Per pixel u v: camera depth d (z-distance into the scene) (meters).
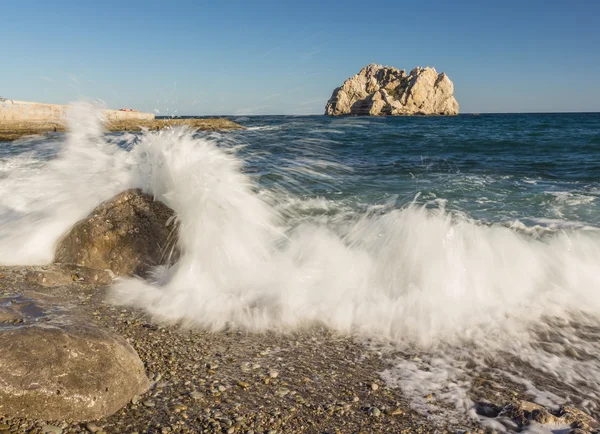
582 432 2.46
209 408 2.72
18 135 20.64
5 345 2.64
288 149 15.58
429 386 3.04
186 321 3.92
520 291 4.48
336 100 99.88
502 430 2.59
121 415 2.62
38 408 2.51
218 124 26.84
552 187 9.51
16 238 5.33
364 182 10.14
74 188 6.10
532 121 53.47
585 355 3.46
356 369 3.24
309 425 2.61
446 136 24.92
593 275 4.80
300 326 3.89
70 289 4.45
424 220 5.51
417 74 94.75
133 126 23.39
